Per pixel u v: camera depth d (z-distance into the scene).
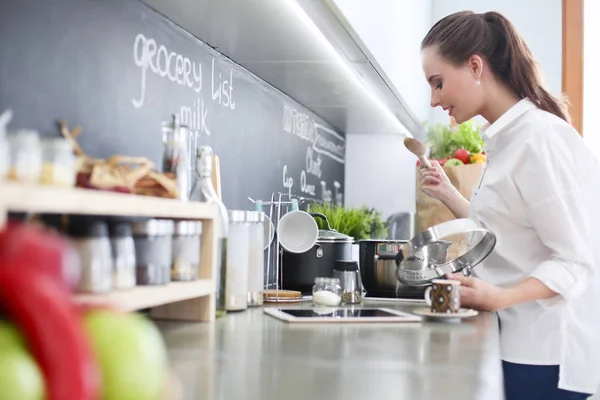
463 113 1.86
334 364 0.99
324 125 3.42
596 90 4.23
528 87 1.76
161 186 1.26
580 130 4.21
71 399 0.45
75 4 1.27
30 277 0.47
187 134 1.80
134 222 1.17
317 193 3.30
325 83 2.52
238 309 1.61
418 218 3.05
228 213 1.57
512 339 1.69
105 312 0.56
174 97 1.72
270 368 0.94
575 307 1.73
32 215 1.04
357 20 1.84
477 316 1.65
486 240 1.70
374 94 2.78
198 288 1.30
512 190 1.67
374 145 3.96
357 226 2.81
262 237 1.76
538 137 1.64
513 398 1.70
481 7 4.41
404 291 2.05
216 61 2.01
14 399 0.43
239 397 0.76
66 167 0.90
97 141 1.35
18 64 1.10
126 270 1.09
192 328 1.32
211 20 1.70
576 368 1.68
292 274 2.04
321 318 1.47
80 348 0.46
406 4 2.97
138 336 0.55
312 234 1.98
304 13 1.64
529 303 1.68
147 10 1.57
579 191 1.63
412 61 3.23
